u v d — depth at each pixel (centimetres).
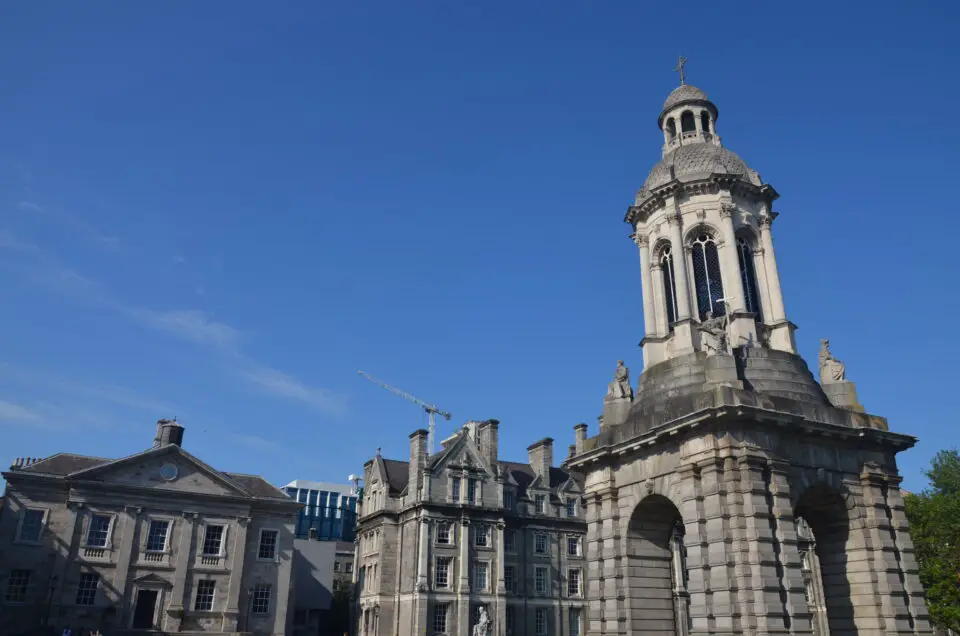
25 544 6781
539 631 8394
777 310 3622
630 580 3231
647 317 3794
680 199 3806
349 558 13500
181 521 7312
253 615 7412
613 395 3656
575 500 9212
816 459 3088
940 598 5600
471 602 7931
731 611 2672
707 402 3014
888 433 3259
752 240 3809
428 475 8250
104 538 7000
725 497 2848
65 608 6656
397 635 7938
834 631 3136
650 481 3216
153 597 7075
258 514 7762
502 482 8631
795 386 3262
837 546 3194
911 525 6038
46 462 7238
